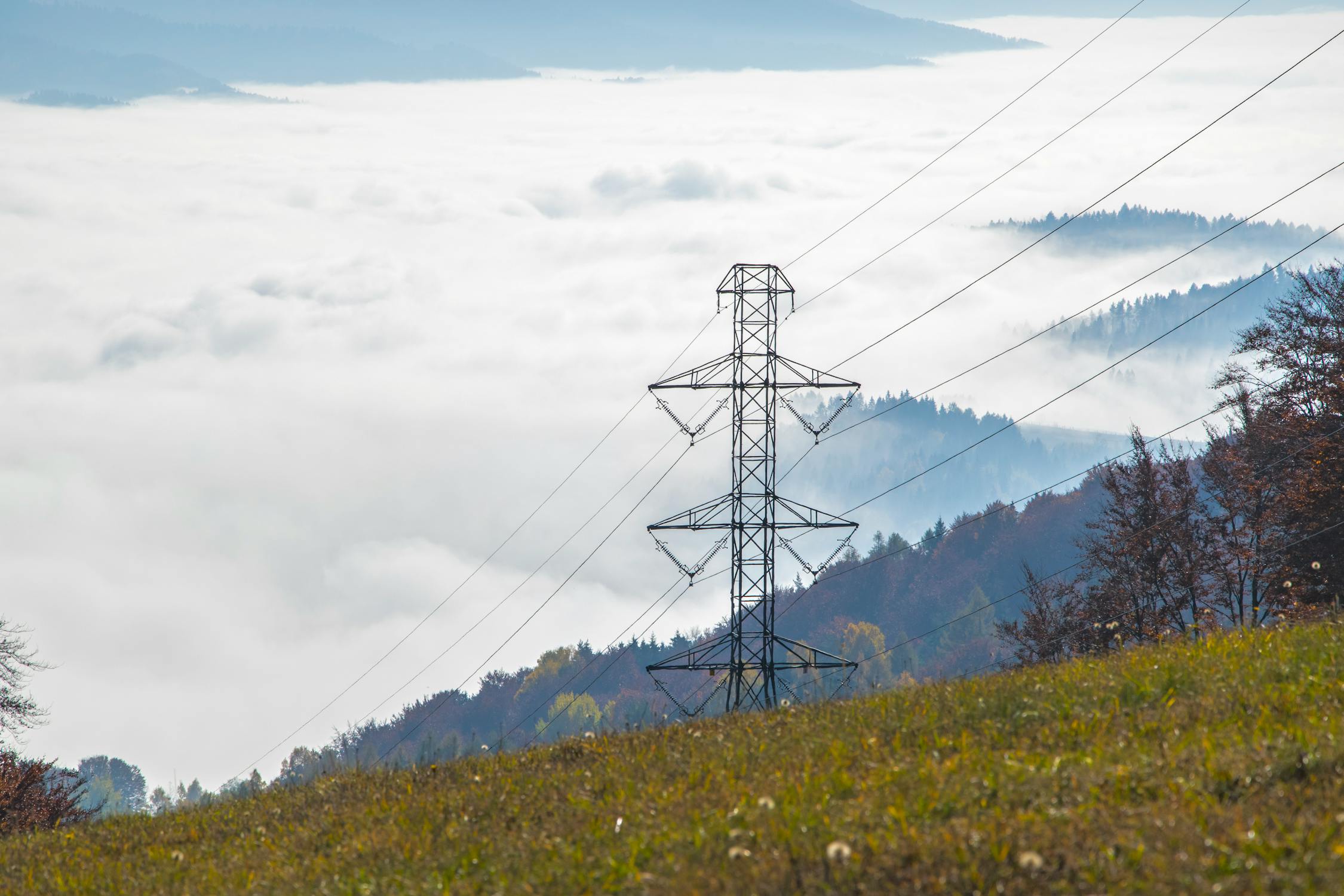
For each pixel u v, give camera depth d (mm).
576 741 13922
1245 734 8953
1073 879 6684
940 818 7965
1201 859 6578
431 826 10555
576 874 8086
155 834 13750
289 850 10938
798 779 9594
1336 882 6113
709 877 7402
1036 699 11367
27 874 12188
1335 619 14977
